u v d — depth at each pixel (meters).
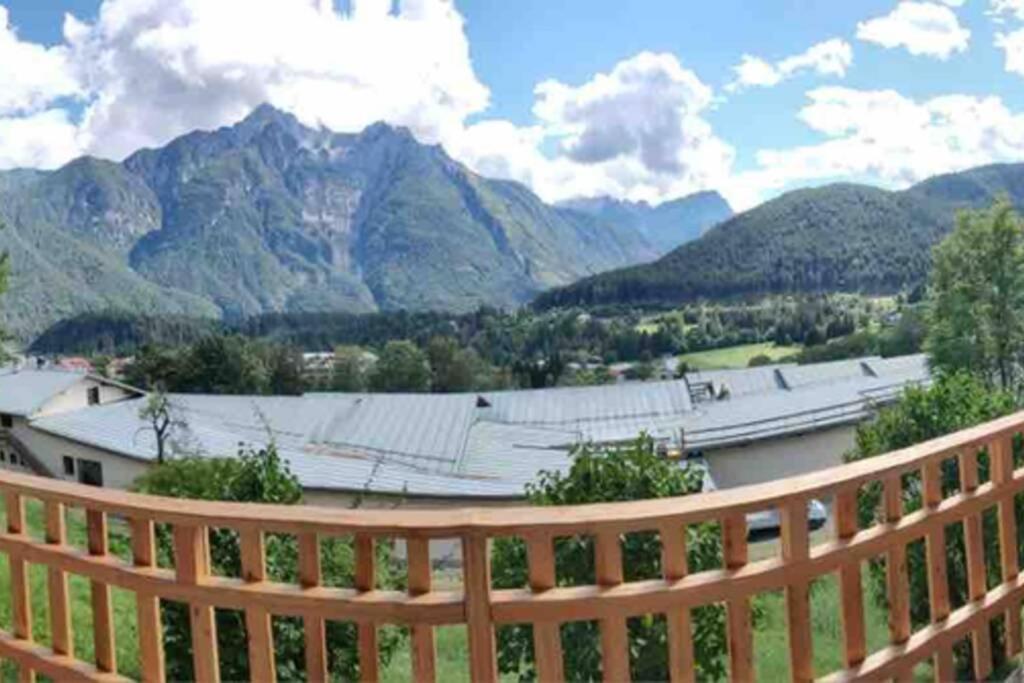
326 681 2.73
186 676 5.33
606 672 2.63
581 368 87.69
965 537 3.65
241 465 6.98
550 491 6.49
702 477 6.68
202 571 2.89
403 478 26.14
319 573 2.76
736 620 2.78
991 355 34.50
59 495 3.25
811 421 31.78
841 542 3.04
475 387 74.94
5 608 6.27
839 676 3.03
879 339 69.44
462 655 7.30
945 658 3.41
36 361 58.59
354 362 76.25
